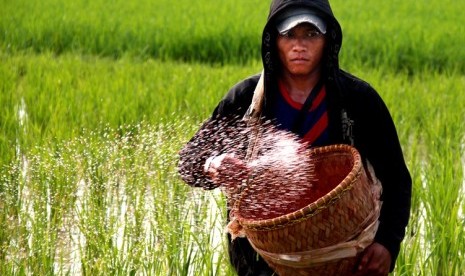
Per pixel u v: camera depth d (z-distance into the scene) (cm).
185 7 1695
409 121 856
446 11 1720
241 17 1540
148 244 506
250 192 353
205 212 546
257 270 378
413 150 733
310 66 352
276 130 362
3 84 955
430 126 826
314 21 346
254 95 366
